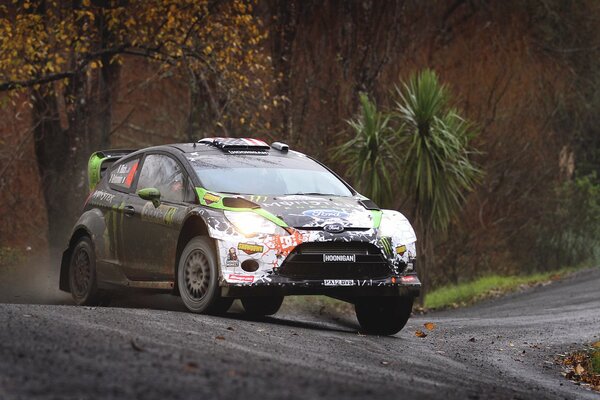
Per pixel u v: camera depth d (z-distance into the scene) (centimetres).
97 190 2211
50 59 3388
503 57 5588
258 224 1769
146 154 2112
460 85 5328
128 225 2031
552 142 5512
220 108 3634
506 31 6006
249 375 1045
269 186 1934
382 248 1817
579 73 6316
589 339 2247
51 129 3759
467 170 3409
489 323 2544
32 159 4581
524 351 1966
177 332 1450
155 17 3256
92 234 2131
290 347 1477
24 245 4488
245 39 3553
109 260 2081
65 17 3325
